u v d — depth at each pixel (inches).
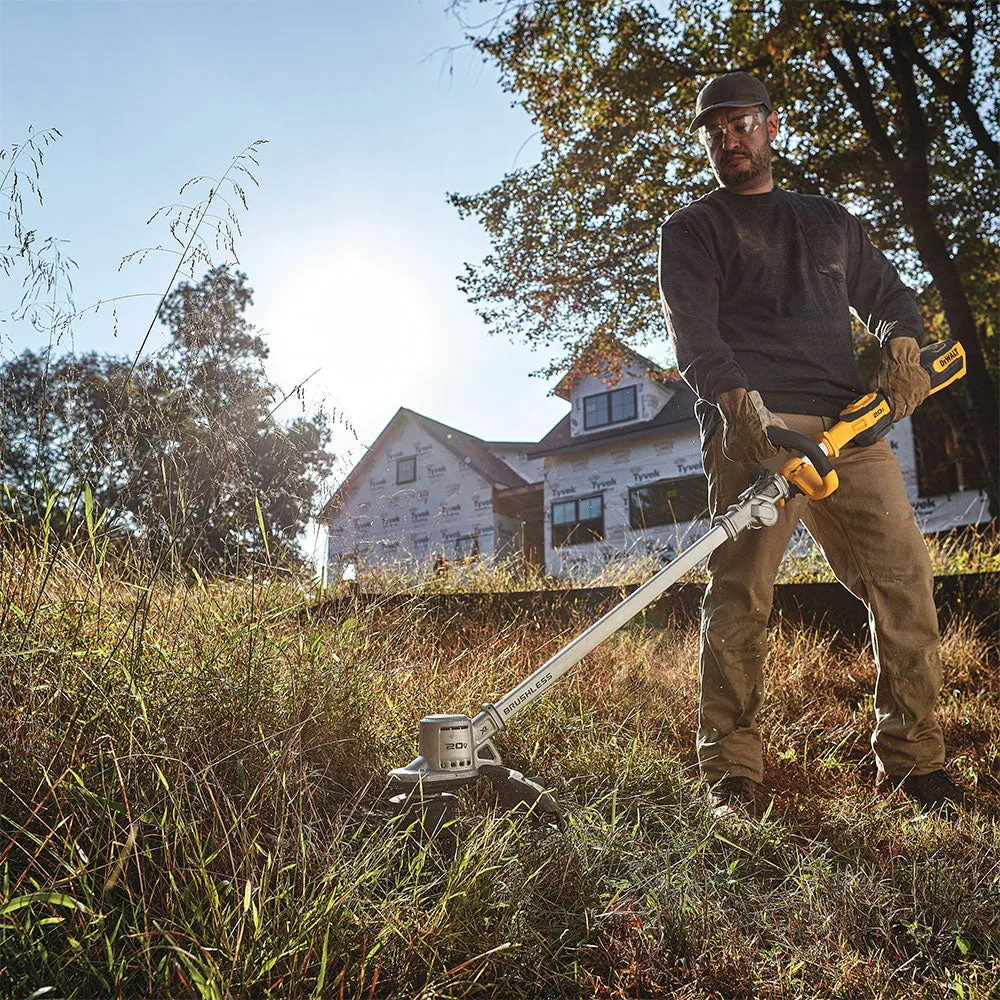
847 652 173.9
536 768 100.7
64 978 49.9
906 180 483.8
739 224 111.3
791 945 63.6
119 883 58.2
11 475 91.4
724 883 71.9
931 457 649.0
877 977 59.7
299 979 51.7
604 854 74.2
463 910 61.2
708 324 104.9
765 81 478.6
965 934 66.4
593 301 576.7
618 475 818.8
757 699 105.7
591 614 191.6
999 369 574.9
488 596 194.7
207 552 104.7
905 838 86.4
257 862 64.0
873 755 123.5
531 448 1010.7
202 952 50.7
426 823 73.1
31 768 65.8
